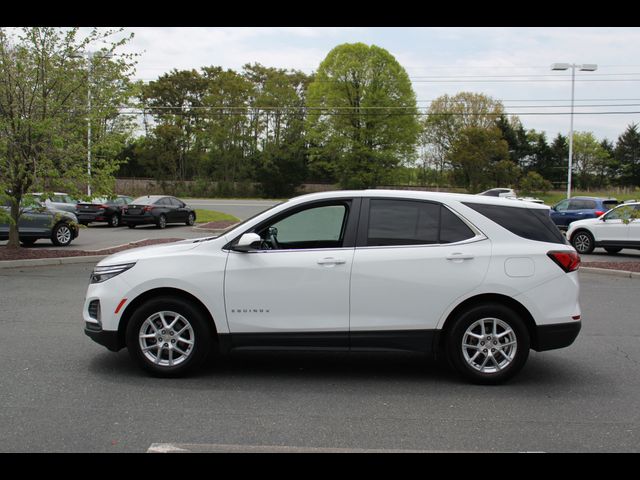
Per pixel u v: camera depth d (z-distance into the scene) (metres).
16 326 7.61
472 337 5.48
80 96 14.62
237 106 70.69
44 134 13.77
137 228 26.92
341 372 5.90
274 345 5.47
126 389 5.23
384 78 53.34
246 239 5.36
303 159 73.38
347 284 5.40
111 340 5.56
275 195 70.44
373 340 5.43
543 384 5.56
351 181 54.31
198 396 5.08
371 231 5.54
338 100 54.47
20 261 13.40
